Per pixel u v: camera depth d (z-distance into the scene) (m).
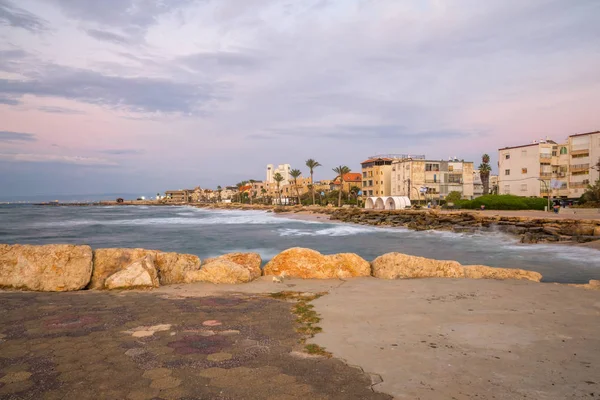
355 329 5.72
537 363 4.41
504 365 4.36
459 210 68.56
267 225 60.59
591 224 36.75
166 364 4.39
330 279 10.25
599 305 7.11
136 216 96.94
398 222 57.00
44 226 59.81
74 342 5.12
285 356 4.64
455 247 30.83
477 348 4.91
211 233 46.19
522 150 83.06
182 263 10.27
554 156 80.88
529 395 3.65
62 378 4.02
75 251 9.12
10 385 3.85
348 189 130.88
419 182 98.31
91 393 3.70
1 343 5.07
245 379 4.00
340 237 40.50
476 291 8.41
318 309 6.92
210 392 3.72
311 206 110.38
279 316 6.46
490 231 42.41
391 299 7.70
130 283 9.00
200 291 8.67
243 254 11.40
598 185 64.56
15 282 8.73
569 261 22.55
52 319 6.23
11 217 91.75
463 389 3.78
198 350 4.84
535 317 6.33
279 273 10.81
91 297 7.97
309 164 124.62
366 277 10.53
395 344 5.06
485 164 99.44
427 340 5.22
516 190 84.31
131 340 5.21
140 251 9.95
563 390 3.75
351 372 4.18
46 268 8.86
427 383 3.91
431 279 10.01
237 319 6.27
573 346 4.97
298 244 34.03
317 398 3.60
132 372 4.17
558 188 80.25
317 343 5.11
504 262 22.47
